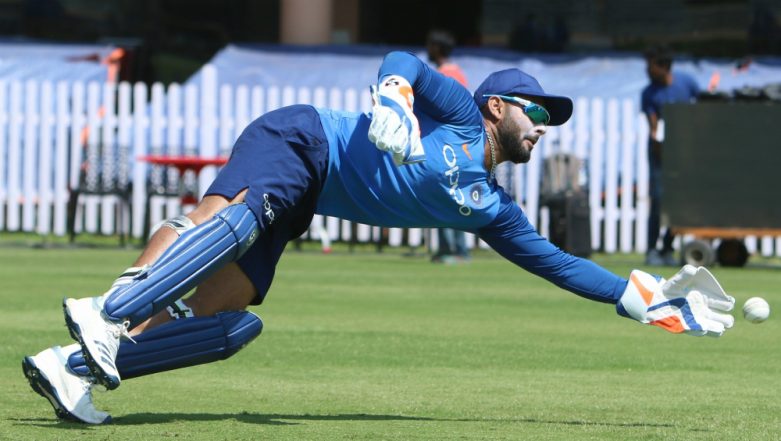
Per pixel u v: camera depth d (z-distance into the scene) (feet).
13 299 121.08
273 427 59.16
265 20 308.60
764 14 296.30
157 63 299.38
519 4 304.50
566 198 190.80
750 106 180.34
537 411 66.28
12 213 215.10
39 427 57.41
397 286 144.77
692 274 61.72
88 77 238.89
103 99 214.48
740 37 296.92
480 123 60.70
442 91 58.95
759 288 149.28
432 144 59.67
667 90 185.57
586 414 65.46
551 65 257.55
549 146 211.61
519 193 211.20
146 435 55.93
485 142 61.16
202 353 59.36
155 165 208.95
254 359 85.35
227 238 55.93
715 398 71.67
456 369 82.69
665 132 182.60
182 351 58.90
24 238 210.79
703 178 181.88
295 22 281.54
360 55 258.16
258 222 56.90
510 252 63.72
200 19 305.53
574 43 298.56
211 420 60.90
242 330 59.93
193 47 305.53
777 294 141.79
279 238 60.39
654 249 187.93
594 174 211.61
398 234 215.51
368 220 61.21
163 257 54.80
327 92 216.33
